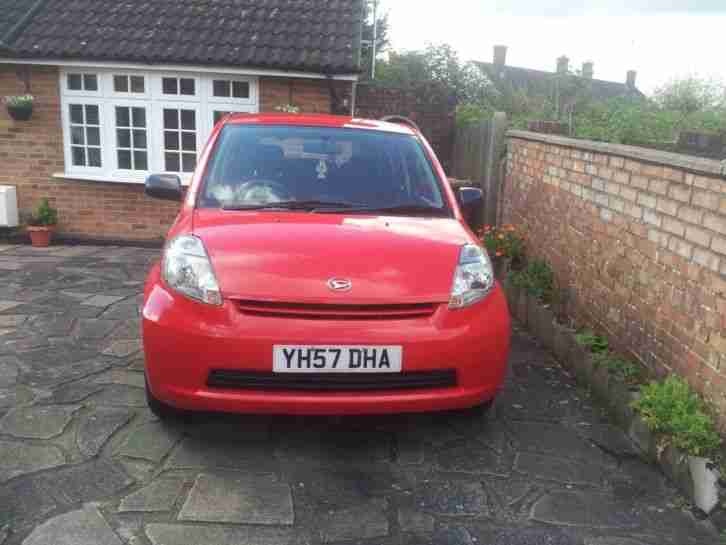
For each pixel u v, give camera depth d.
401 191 3.98
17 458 3.08
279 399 2.99
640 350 3.94
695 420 3.05
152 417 3.56
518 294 5.90
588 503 2.95
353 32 9.16
